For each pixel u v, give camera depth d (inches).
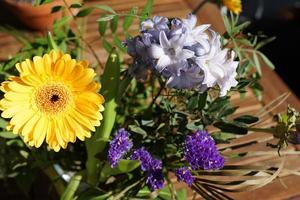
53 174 26.9
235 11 28.7
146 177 23.5
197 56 21.0
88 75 21.5
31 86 22.1
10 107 22.0
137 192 24.2
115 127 26.1
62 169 27.2
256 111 32.7
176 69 20.6
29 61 21.7
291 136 22.7
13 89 21.7
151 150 24.5
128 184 24.8
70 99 22.2
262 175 23.0
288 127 22.6
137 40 21.2
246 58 27.9
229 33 26.0
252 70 34.9
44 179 29.7
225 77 21.5
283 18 66.6
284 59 62.2
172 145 25.1
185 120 24.0
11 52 35.0
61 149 27.0
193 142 21.6
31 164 26.9
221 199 23.2
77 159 27.5
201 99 23.4
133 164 22.7
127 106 28.2
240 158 28.9
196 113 24.3
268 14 67.9
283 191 28.7
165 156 25.0
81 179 26.4
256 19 65.6
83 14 27.2
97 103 21.6
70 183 25.8
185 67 20.7
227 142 24.2
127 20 27.7
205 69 20.9
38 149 26.8
